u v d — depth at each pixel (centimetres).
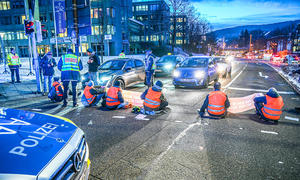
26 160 146
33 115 235
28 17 800
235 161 305
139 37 5978
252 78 1310
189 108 606
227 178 264
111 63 927
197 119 504
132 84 900
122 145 361
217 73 1089
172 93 834
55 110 594
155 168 288
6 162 140
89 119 509
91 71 802
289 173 274
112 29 3916
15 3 4288
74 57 619
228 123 474
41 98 758
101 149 346
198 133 414
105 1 3769
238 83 1095
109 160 310
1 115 217
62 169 161
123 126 458
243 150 340
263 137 394
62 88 681
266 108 478
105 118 517
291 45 6900
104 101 623
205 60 1016
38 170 142
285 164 296
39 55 920
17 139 169
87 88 626
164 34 5934
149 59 819
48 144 173
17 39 4353
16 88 942
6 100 720
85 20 1252
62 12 1302
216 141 376
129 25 5222
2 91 872
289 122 482
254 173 275
